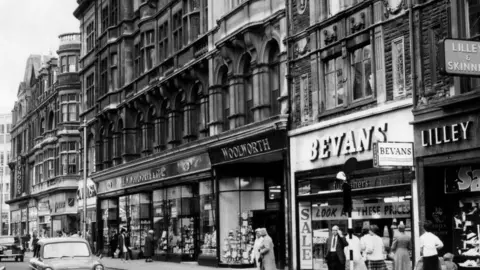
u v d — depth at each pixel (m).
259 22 29.14
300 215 26.25
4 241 48.84
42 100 74.69
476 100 17.75
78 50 66.56
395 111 21.14
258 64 29.39
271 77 29.30
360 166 22.52
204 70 35.16
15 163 89.38
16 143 90.50
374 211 22.31
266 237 21.62
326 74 25.25
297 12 26.91
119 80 47.88
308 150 25.80
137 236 44.38
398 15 21.12
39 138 75.50
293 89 26.98
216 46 32.62
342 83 24.17
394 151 19.61
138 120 45.69
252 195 31.81
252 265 31.17
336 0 24.66
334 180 24.36
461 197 19.27
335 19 24.33
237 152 30.44
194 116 36.97
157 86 40.31
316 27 25.39
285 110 27.41
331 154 24.48
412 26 20.25
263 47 29.22
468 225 18.97
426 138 19.50
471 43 16.62
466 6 18.59
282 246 29.23
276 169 31.38
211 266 33.00
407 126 20.55
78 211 59.00
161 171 39.78
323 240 25.11
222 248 32.34
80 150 58.53
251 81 30.88
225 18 31.95
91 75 55.41
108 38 49.38
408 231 20.55
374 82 22.17
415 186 20.02
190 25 36.69
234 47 31.33
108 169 48.56
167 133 40.50
